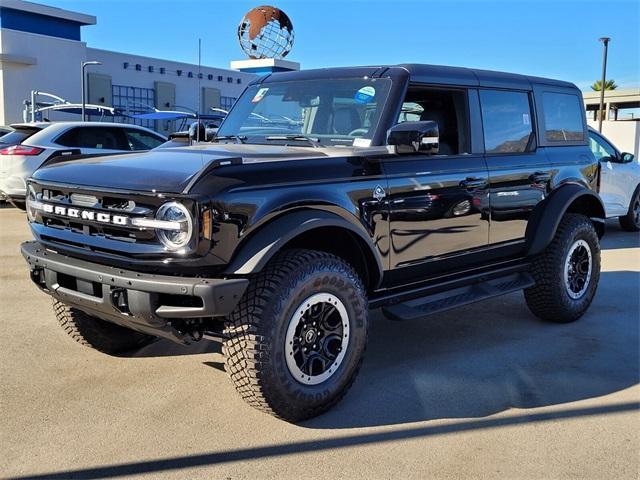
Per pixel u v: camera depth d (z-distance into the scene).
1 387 4.13
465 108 4.86
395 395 4.11
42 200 3.87
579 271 5.73
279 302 3.44
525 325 5.70
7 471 3.14
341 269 3.74
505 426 3.70
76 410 3.82
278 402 3.53
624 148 26.03
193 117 26.08
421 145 3.97
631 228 11.22
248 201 3.37
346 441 3.49
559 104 5.82
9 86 28.11
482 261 5.05
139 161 3.84
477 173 4.79
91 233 3.60
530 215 5.32
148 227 3.29
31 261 3.90
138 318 3.37
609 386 4.31
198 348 4.92
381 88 4.39
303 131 4.58
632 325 5.71
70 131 10.92
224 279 3.31
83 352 4.78
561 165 5.64
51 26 30.11
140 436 3.51
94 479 3.08
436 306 4.51
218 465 3.22
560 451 3.42
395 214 4.16
